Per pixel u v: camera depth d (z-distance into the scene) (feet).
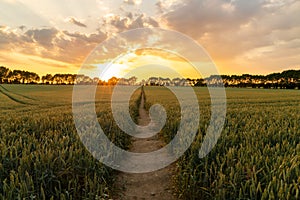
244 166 14.08
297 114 38.96
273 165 13.33
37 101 103.24
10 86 209.77
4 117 39.70
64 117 37.50
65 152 16.47
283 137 21.13
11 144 19.04
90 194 13.73
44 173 13.83
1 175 13.50
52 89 190.49
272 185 11.35
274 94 143.54
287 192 10.60
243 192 11.82
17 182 12.23
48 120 31.91
